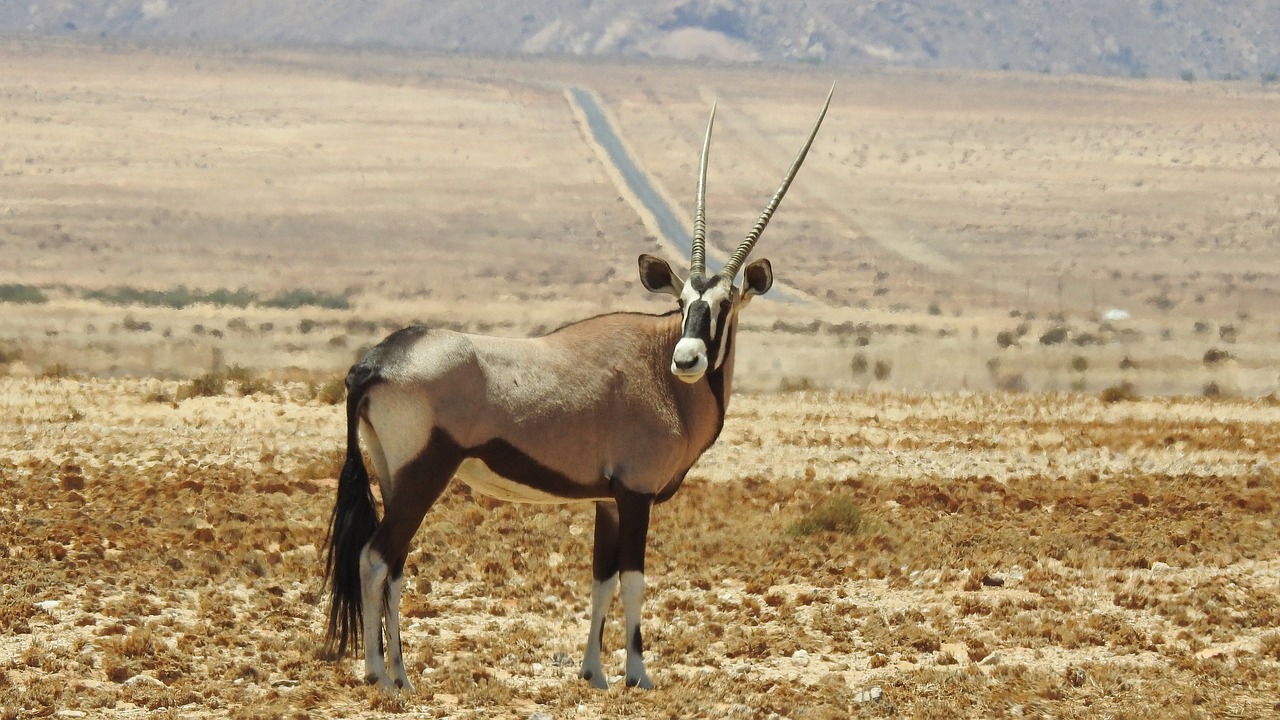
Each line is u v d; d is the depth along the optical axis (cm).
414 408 3497
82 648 3766
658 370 3778
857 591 4866
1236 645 4272
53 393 9844
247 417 8669
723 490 6731
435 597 4594
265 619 4181
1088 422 10362
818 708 3581
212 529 5206
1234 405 12525
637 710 3547
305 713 3350
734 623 4428
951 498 6488
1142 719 3528
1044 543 5588
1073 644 4259
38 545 4728
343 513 3556
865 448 8475
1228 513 6344
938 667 4028
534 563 5050
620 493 3706
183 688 3500
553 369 3653
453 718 3428
